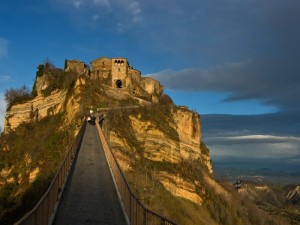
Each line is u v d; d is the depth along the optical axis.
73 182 31.75
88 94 112.69
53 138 91.94
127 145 87.62
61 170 28.39
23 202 41.06
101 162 41.22
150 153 95.56
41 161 76.50
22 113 119.06
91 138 60.22
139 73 155.62
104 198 27.45
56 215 23.14
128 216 22.67
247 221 105.62
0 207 42.97
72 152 41.00
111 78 146.75
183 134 129.25
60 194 26.78
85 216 23.30
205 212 88.12
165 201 54.59
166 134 105.88
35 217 16.61
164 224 15.68
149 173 75.69
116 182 30.58
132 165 71.12
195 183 96.12
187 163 109.12
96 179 33.22
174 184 86.94
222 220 93.00
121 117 102.12
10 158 91.62
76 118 96.69
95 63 155.50
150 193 46.09
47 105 116.75
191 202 87.38
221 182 133.12
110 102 117.56
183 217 55.78
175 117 128.12
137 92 146.12
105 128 85.00
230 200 108.56
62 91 116.56
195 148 133.38
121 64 147.25
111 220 22.83
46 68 130.75
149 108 116.12
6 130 117.50
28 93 129.75
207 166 138.12
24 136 107.75
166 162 96.12
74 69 142.00
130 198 22.23
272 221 122.38
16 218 37.12
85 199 26.97
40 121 113.75
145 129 103.38
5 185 76.62
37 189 41.62
